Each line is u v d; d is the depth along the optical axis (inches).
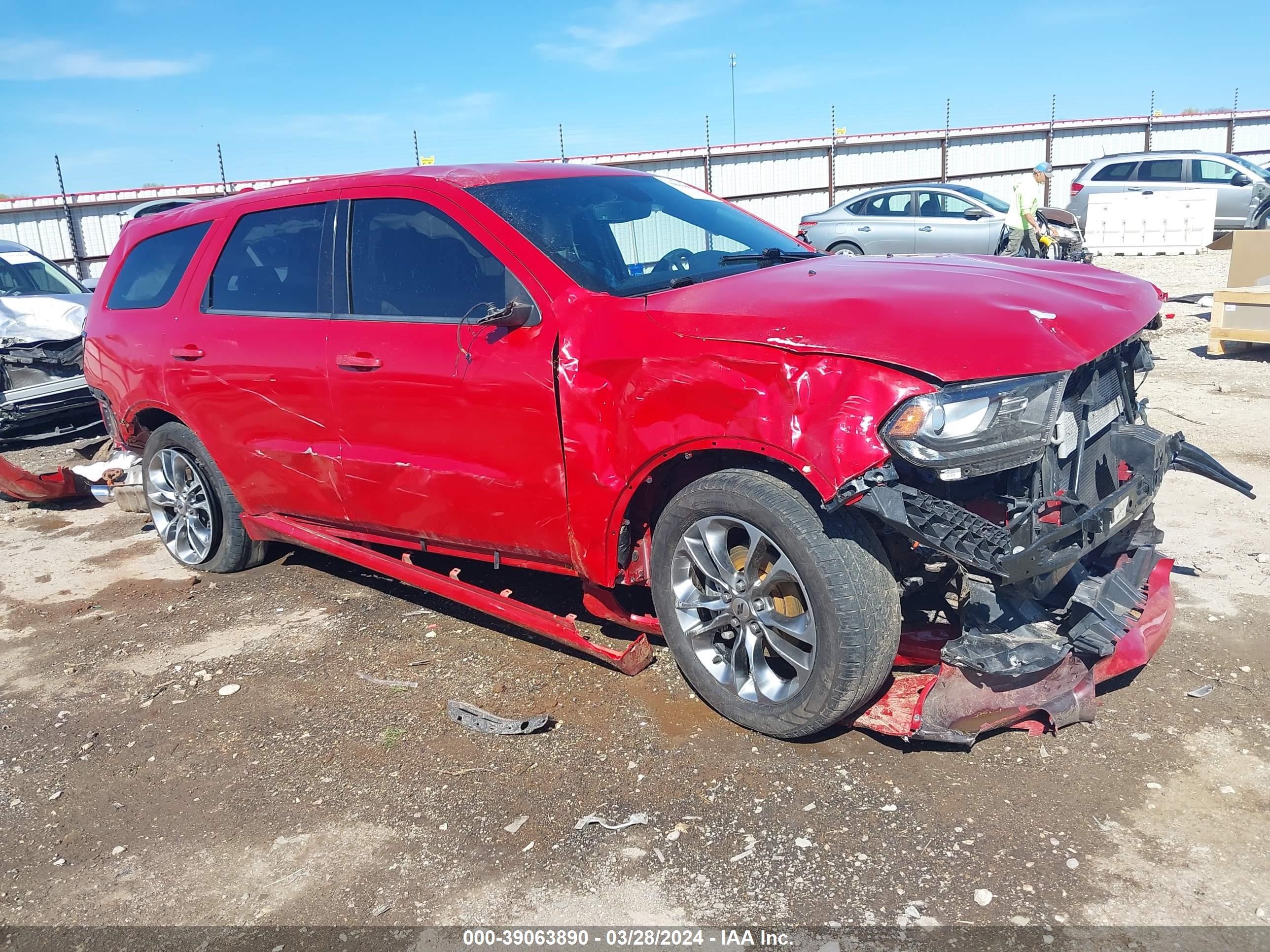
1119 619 109.7
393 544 151.6
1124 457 115.5
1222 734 110.7
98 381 191.2
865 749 111.9
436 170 141.7
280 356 150.2
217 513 181.5
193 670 148.3
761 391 100.3
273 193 160.7
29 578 196.7
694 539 115.0
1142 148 1084.5
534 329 120.2
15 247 351.6
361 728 126.9
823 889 90.3
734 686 116.0
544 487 122.4
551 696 130.6
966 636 106.0
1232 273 372.8
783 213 1046.4
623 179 152.9
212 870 100.9
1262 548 163.3
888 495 93.6
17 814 114.1
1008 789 103.1
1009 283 115.0
